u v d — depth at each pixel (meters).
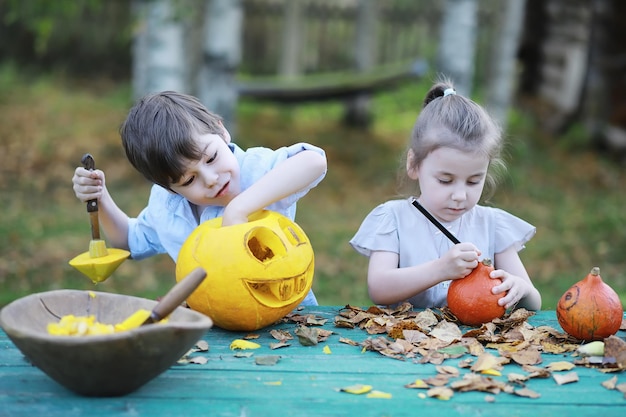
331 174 8.66
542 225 7.30
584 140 10.17
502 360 2.05
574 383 1.94
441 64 8.02
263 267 2.19
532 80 12.98
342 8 12.84
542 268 6.22
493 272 2.37
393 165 9.02
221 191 2.32
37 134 9.19
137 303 2.01
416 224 2.70
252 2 12.87
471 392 1.88
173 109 2.27
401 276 2.51
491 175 2.76
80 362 1.70
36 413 1.74
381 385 1.92
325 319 2.48
